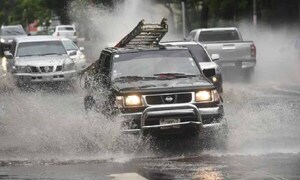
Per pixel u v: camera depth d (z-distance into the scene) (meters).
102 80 21.61
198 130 19.38
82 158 18.50
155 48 22.17
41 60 38.66
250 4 70.38
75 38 99.62
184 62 21.61
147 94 19.23
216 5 73.00
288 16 68.19
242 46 42.56
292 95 34.66
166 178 15.58
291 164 16.89
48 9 152.62
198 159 17.97
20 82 38.12
